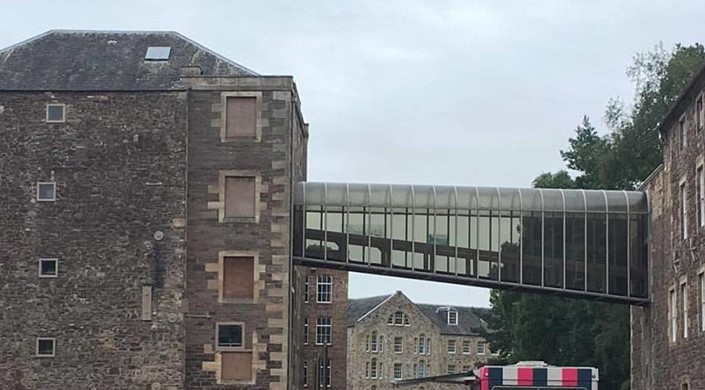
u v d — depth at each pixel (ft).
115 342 145.18
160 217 147.54
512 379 120.78
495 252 161.99
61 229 147.54
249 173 149.07
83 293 146.30
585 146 253.65
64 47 157.38
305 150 182.19
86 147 148.87
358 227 160.15
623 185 228.02
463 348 434.30
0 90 149.38
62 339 145.48
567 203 163.84
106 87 150.00
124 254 146.92
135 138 148.56
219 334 146.41
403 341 416.46
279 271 147.54
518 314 251.60
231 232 148.05
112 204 147.84
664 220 152.46
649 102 225.56
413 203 161.27
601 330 231.71
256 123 149.79
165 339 145.18
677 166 144.56
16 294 146.61
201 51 158.61
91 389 144.46
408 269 160.45
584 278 163.02
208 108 149.89
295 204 159.22
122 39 159.53
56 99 149.48
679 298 142.20
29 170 148.56
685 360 137.80
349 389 405.18
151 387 144.15
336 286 330.13
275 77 150.20
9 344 145.59
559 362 246.27
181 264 146.61
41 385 144.66
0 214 147.95
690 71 222.28
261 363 145.79
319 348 327.67
